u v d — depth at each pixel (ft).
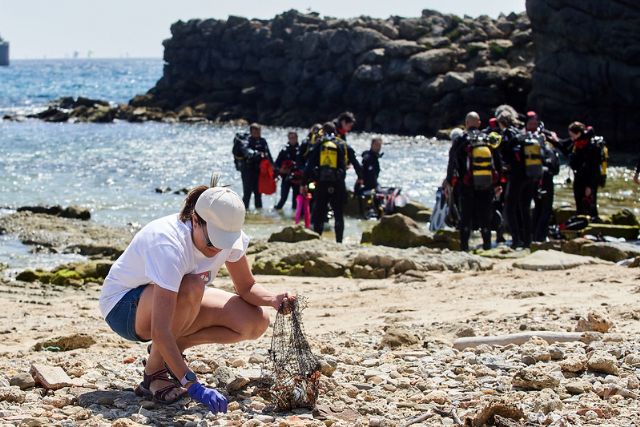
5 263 47.24
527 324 23.38
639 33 121.39
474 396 16.47
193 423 14.55
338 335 24.31
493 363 19.02
